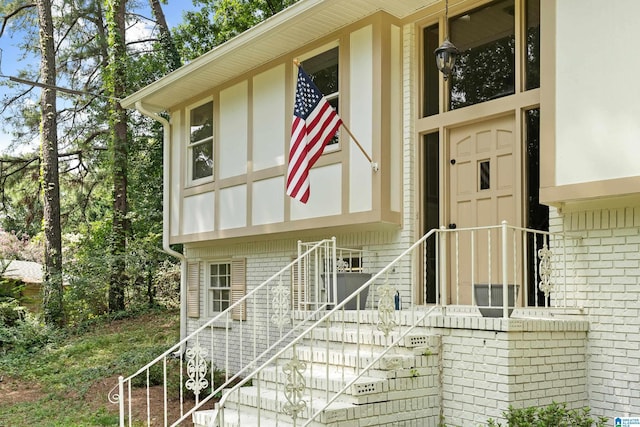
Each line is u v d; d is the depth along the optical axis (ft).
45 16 52.90
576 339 17.99
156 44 58.29
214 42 58.54
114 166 56.54
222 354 33.88
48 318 49.29
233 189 31.68
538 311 19.38
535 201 20.83
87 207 67.56
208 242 34.91
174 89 34.27
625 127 16.49
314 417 15.47
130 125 59.16
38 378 34.06
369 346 19.12
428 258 23.79
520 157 21.02
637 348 17.22
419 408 17.28
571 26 17.84
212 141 34.17
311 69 27.91
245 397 19.30
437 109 24.20
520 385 16.26
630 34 16.57
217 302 35.99
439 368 17.75
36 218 68.39
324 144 23.15
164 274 60.80
